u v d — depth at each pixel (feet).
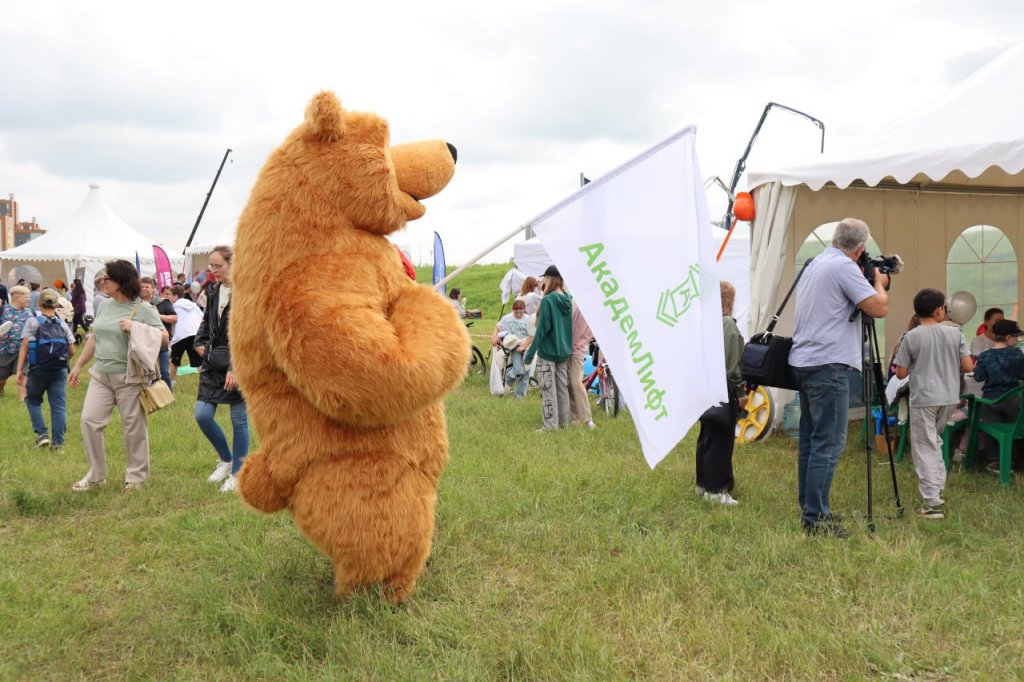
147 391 20.43
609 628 12.37
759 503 18.74
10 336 34.04
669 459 23.43
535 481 20.59
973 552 15.53
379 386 10.67
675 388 14.57
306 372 10.77
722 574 14.33
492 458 23.63
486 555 15.56
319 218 11.41
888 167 22.48
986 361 21.61
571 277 14.35
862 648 11.54
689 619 12.53
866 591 13.51
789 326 28.81
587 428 29.09
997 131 22.18
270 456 12.01
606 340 14.39
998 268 33.01
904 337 18.35
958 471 21.77
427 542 12.69
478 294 142.72
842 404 16.26
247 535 16.61
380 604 12.23
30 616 13.00
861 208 29.91
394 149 12.60
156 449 25.61
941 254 31.81
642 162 14.82
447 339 11.39
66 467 23.07
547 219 14.44
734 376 18.63
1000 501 18.65
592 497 19.08
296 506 12.07
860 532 16.10
